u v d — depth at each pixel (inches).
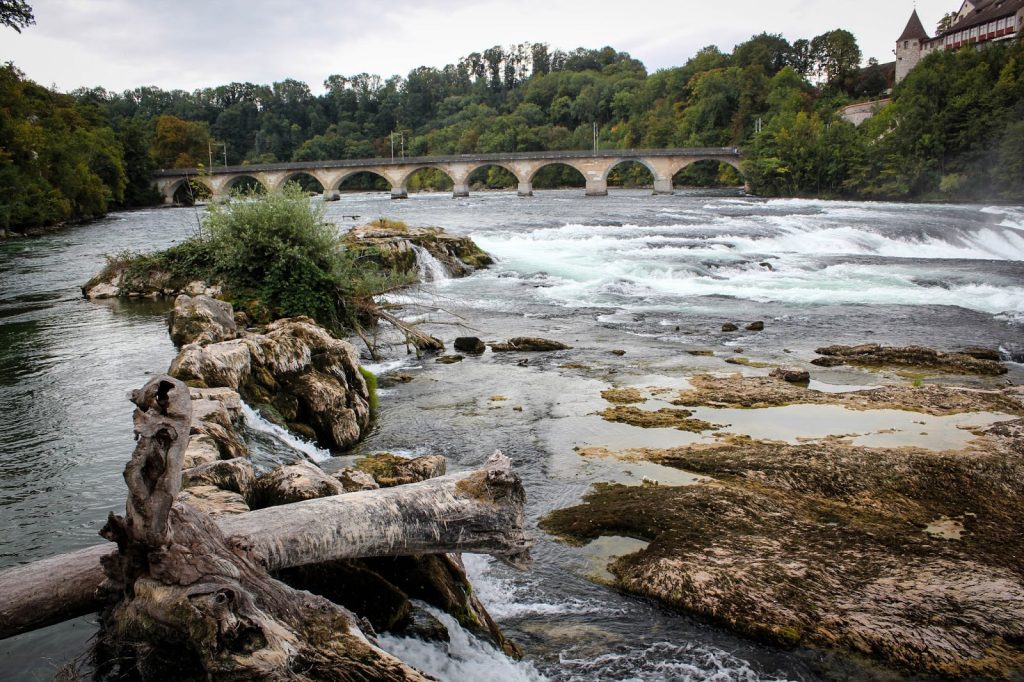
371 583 223.9
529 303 939.3
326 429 442.9
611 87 6609.3
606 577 295.0
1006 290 983.6
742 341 741.3
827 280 1080.8
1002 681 228.4
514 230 1611.7
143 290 890.7
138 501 151.2
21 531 286.8
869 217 1887.3
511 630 258.8
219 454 301.7
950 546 307.3
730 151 3754.9
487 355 684.1
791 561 291.1
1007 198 2719.0
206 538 166.6
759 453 418.6
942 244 1497.3
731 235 1504.7
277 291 717.3
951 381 603.2
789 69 5064.0
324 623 174.1
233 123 7573.8
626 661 240.1
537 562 307.1
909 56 4835.1
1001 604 260.7
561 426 482.9
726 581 277.1
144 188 3735.2
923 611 257.9
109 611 167.9
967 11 4916.3
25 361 572.1
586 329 795.4
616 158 3774.6
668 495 361.7
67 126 3390.7
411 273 898.7
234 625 152.3
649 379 596.7
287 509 200.1
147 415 152.0
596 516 343.3
